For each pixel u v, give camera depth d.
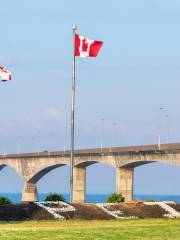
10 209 152.50
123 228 120.88
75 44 167.88
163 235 107.12
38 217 148.62
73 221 144.38
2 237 101.38
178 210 170.88
